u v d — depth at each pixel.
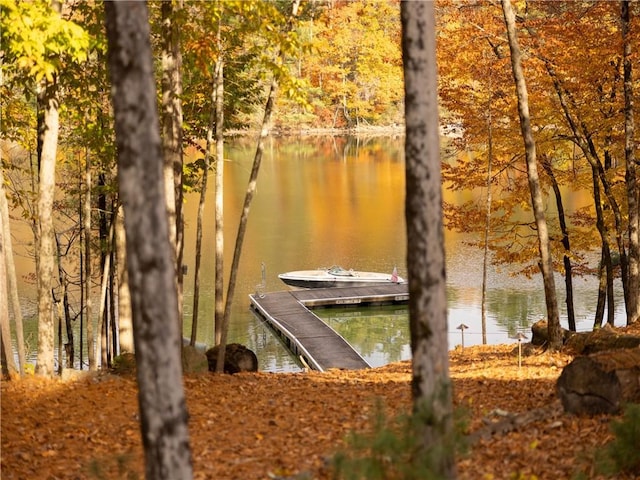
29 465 9.12
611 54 18.67
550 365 13.84
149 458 6.09
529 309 30.30
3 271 13.73
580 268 23.41
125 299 18.89
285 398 12.44
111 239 20.44
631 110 18.61
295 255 40.72
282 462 8.80
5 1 11.17
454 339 26.64
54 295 27.05
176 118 14.81
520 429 9.53
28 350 24.98
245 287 35.22
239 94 19.17
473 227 22.14
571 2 20.23
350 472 6.19
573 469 8.22
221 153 16.56
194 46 13.55
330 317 33.16
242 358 15.48
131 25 5.96
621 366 9.66
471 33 20.69
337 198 55.56
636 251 19.30
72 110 15.65
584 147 20.34
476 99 21.25
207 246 42.28
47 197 13.19
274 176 65.31
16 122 16.27
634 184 19.00
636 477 8.00
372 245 42.81
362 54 84.56
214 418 11.05
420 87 7.21
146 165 6.02
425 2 7.17
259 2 12.77
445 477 6.32
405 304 35.00
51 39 11.60
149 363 6.04
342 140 89.00
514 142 20.98
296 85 13.70
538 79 19.86
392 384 13.70
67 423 10.58
